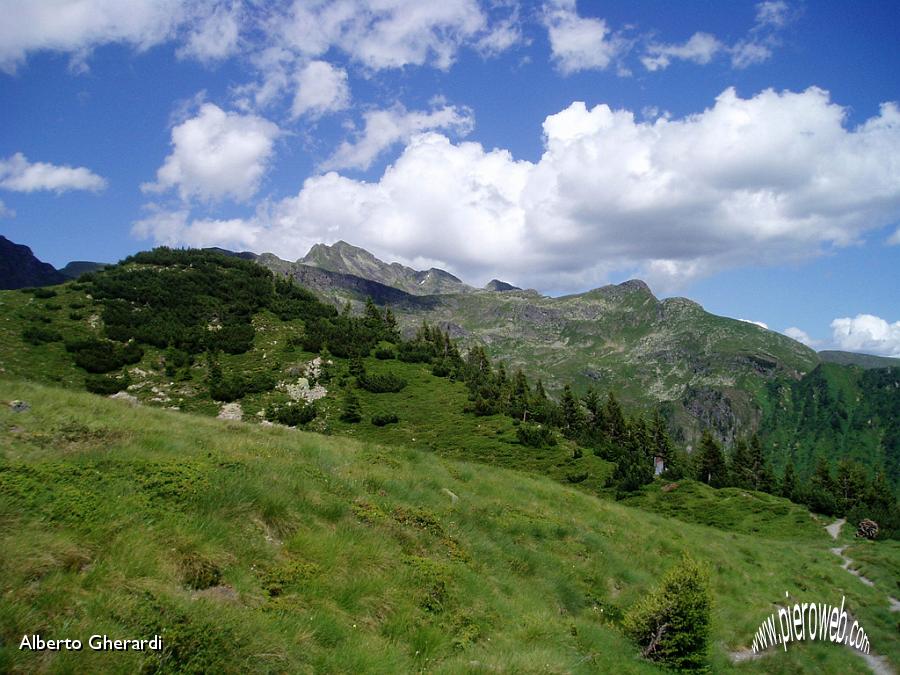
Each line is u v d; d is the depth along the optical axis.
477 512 19.31
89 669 6.18
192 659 6.88
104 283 105.62
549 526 20.73
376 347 113.69
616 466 69.56
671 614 14.26
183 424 21.42
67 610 6.95
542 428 79.44
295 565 10.30
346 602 9.98
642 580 19.44
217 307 109.56
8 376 72.00
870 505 82.31
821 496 77.25
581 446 78.94
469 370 113.81
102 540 8.70
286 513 12.04
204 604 7.83
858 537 60.12
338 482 15.75
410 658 9.27
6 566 7.23
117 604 7.23
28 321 88.06
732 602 21.88
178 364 87.75
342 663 8.10
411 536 14.18
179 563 8.90
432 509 17.45
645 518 31.23
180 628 7.14
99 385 75.81
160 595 7.69
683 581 14.62
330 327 113.88
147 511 9.86
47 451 12.62
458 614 11.48
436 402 90.31
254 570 9.82
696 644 14.09
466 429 80.00
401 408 86.75
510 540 18.09
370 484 17.45
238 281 123.12
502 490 24.94
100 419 18.00
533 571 16.72
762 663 17.69
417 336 138.88
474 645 10.59
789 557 36.38
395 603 10.62
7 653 5.93
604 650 13.12
